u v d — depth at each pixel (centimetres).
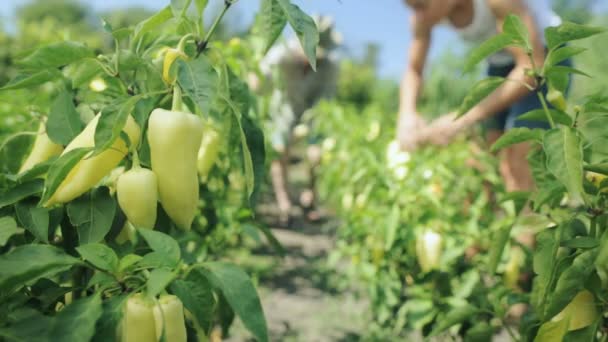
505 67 338
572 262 108
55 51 97
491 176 279
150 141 92
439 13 309
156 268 89
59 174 88
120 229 106
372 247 284
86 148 88
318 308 365
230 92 122
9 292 83
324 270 421
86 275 104
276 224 578
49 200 93
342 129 504
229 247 348
